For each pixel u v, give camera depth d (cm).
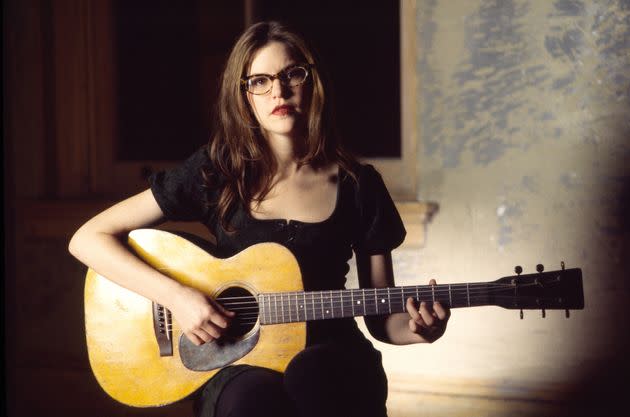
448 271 294
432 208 290
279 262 196
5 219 335
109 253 198
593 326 278
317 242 199
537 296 192
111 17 341
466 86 288
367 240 206
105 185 342
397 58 323
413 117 304
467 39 286
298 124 202
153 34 351
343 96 329
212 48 360
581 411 279
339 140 209
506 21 281
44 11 334
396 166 308
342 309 193
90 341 204
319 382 174
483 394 288
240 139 202
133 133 348
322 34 329
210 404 180
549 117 279
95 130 341
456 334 291
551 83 278
